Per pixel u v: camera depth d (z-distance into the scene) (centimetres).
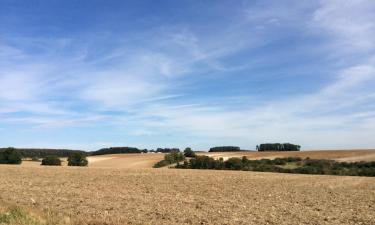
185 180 4375
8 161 9188
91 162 10344
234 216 2086
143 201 2612
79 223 1700
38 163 9731
